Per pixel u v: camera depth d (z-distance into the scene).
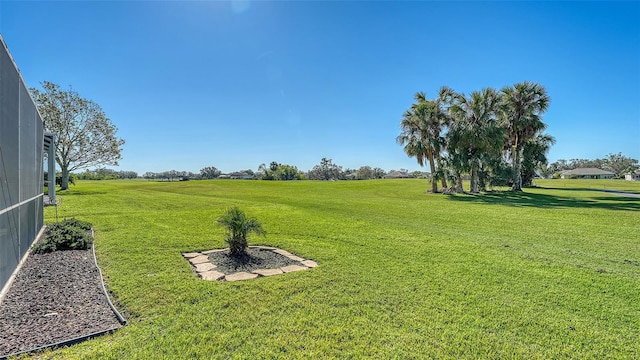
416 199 19.72
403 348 2.52
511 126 25.64
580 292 3.91
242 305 3.27
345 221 9.62
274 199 18.95
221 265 4.75
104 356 2.30
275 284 3.92
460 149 22.61
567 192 26.16
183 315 3.01
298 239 6.86
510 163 29.02
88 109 23.06
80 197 17.28
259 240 6.70
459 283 4.12
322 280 4.11
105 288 3.66
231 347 2.48
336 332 2.74
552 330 2.90
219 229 7.72
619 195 22.69
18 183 4.59
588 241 7.32
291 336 2.66
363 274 4.42
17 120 4.54
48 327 2.70
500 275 4.52
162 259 5.00
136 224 8.34
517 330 2.88
